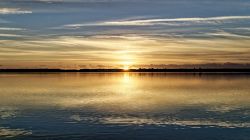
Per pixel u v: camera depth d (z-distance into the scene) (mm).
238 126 32938
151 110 44000
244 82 136125
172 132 30609
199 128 32125
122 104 51031
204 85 111750
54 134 29781
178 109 45219
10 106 48719
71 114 40344
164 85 113688
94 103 52562
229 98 61844
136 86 106875
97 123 34500
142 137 28891
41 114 40500
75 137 28828
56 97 63594
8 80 158000
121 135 29547
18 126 32969
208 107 47562
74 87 98625
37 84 116875
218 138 28531
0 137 28719
